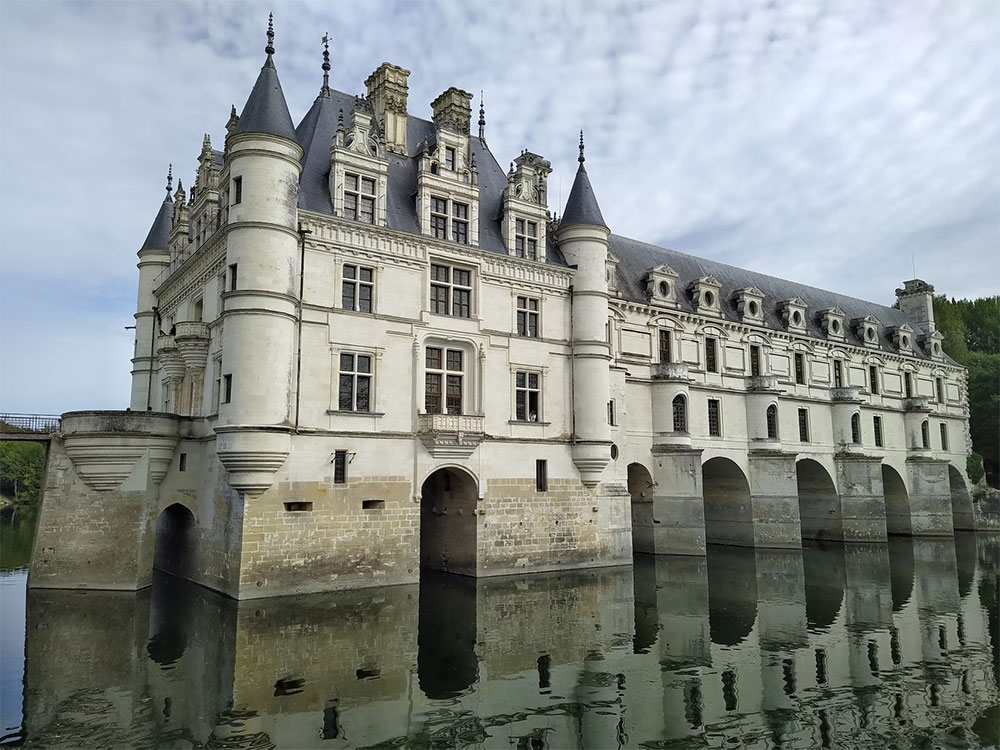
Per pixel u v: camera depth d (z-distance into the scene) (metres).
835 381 60.81
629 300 46.50
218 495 30.58
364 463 31.27
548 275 39.25
